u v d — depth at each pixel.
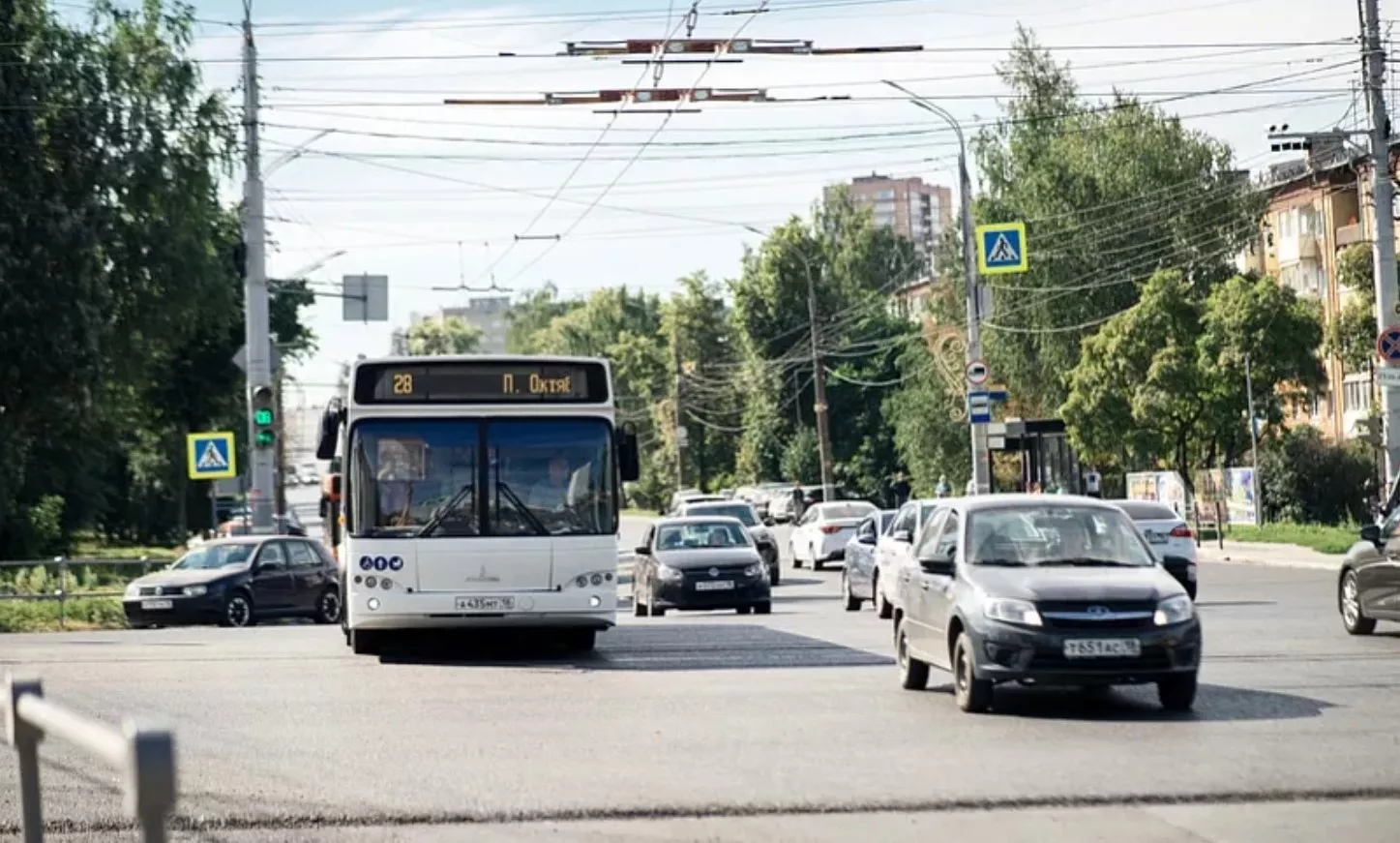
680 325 198.38
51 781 18.03
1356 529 73.94
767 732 20.92
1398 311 68.44
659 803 16.06
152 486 116.81
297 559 52.34
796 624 40.97
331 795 16.83
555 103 42.53
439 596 31.48
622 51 41.12
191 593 48.91
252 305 57.91
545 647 34.81
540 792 16.81
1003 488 113.38
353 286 78.50
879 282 172.88
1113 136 102.56
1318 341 85.12
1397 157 86.31
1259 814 15.35
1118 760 18.36
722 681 27.03
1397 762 17.86
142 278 74.44
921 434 116.88
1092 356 88.75
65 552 84.94
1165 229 101.88
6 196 69.75
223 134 74.88
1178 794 16.23
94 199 71.69
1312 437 86.56
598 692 25.78
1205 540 76.69
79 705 24.89
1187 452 88.81
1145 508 45.81
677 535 49.38
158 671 30.42
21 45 71.25
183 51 75.31
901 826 14.97
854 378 161.75
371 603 31.44
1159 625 21.94
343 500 32.25
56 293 70.56
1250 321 84.31
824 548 77.75
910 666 25.34
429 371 32.06
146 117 73.12
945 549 24.36
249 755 19.66
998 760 18.47
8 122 69.88
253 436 57.16
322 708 24.19
